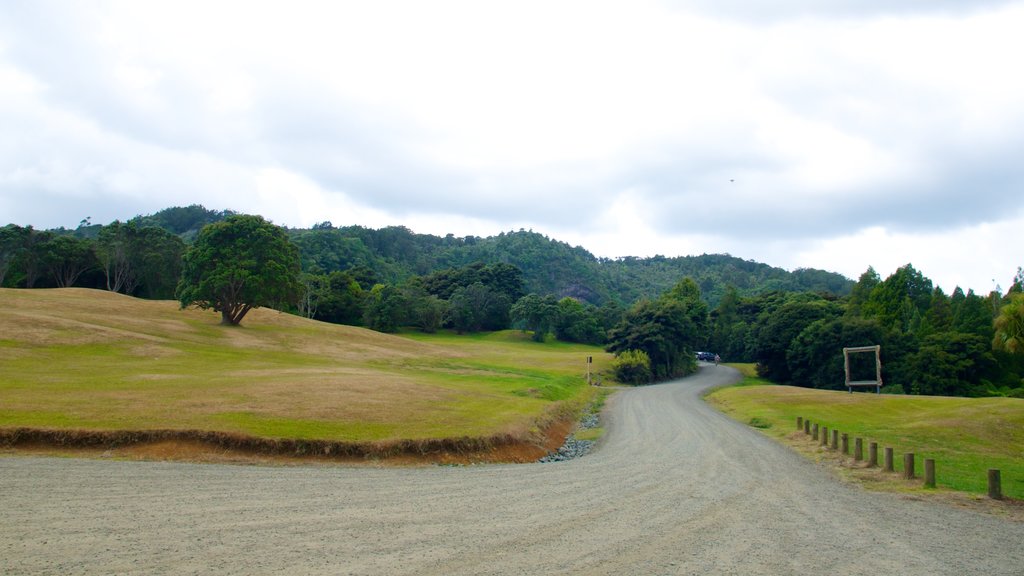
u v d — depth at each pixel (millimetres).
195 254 64812
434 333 124625
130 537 9375
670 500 14625
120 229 96500
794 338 87625
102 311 62062
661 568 9031
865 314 97500
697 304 106000
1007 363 70938
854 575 9180
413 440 21656
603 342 130250
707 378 90625
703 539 10945
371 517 11539
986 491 18797
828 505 15047
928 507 15617
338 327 80062
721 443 27625
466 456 22109
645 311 90938
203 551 8797
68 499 11891
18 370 32188
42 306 59688
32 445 18250
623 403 49438
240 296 64438
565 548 9914
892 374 75625
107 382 28984
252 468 17344
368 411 25625
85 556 8352
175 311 69812
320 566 8328
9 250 91375
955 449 30141
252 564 8289
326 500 13000
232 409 23469
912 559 10289
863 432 34000
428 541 9953
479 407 30656
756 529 11945
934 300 92000
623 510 13234
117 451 18469
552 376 61719
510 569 8609
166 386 28469
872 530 12438
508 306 137250
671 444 26859
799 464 22781
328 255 174375
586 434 32781
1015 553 11141
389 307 113500
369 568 8352
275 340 62344
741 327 123500
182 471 15945
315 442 20203
